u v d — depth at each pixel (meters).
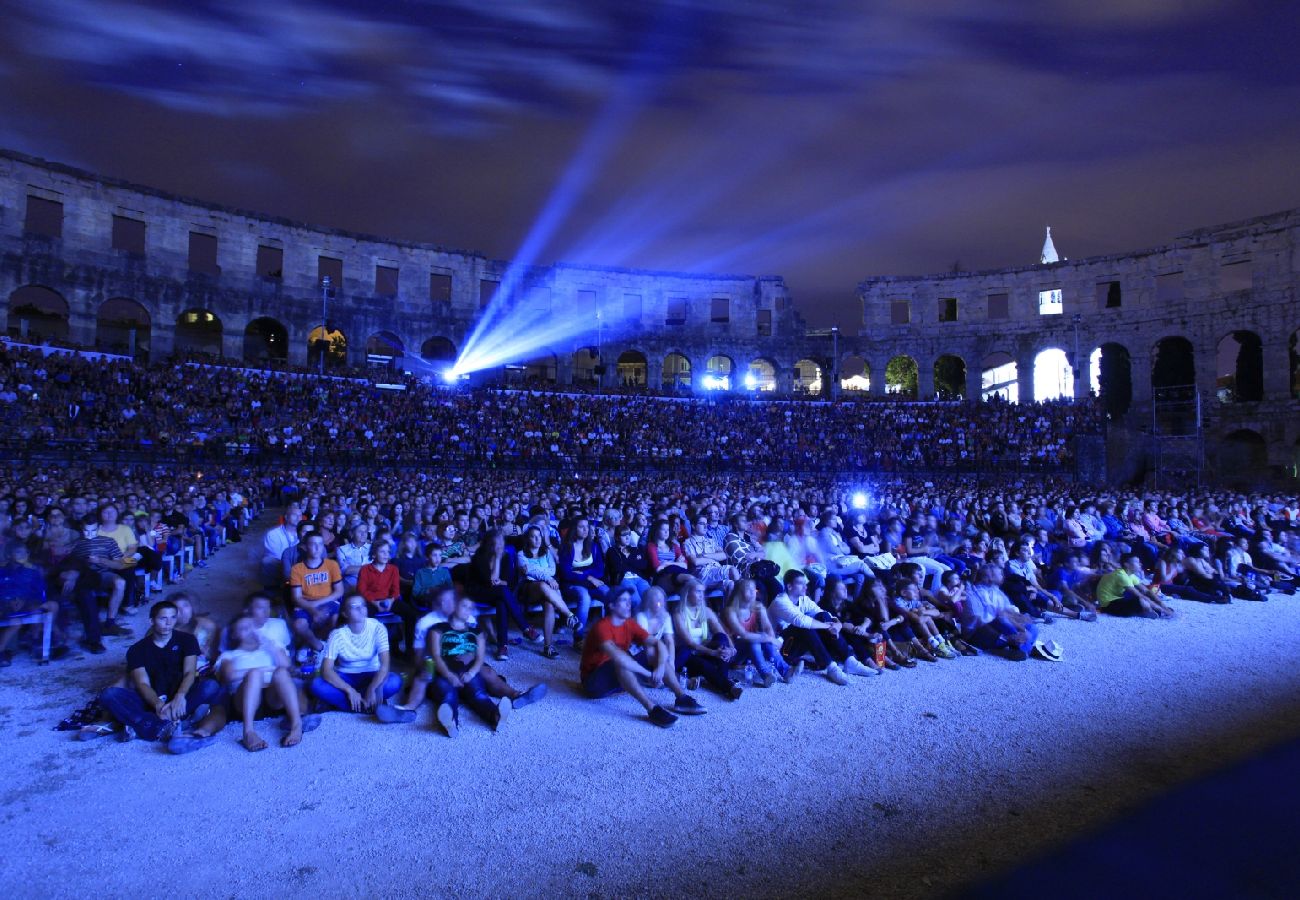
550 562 13.02
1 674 10.52
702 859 6.21
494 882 5.84
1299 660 12.18
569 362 69.06
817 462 51.53
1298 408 51.72
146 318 62.50
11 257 46.78
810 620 11.41
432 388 54.59
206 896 5.62
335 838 6.45
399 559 13.20
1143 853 6.14
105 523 13.66
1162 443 53.22
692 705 9.59
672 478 43.66
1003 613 12.80
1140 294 63.09
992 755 8.34
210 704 8.70
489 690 9.63
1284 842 6.32
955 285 70.75
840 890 5.76
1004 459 51.59
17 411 36.47
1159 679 11.14
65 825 6.59
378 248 62.91
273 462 40.81
